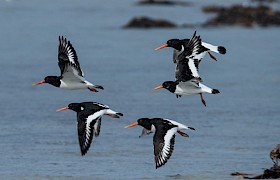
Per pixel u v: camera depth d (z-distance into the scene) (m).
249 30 58.09
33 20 64.88
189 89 15.72
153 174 17.56
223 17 61.66
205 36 53.12
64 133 22.27
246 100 28.14
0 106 26.41
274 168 16.89
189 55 15.84
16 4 80.62
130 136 21.91
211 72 36.06
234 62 39.81
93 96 28.78
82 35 53.31
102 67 36.81
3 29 57.44
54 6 79.44
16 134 21.97
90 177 17.27
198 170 17.89
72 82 15.66
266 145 20.78
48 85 31.48
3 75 33.91
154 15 70.25
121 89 30.34
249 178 16.84
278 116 25.05
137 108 26.33
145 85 31.44
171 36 52.91
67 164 18.55
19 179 17.12
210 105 27.17
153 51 44.56
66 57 15.40
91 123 14.23
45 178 17.19
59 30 56.75
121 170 17.94
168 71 35.81
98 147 20.44
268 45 48.00
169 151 13.98
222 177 17.14
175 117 24.86
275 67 37.59
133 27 58.59
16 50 44.28
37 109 26.09
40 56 41.44
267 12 62.47
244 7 63.81
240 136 21.88
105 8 77.56
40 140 21.23
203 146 20.64
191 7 79.75
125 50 44.62
